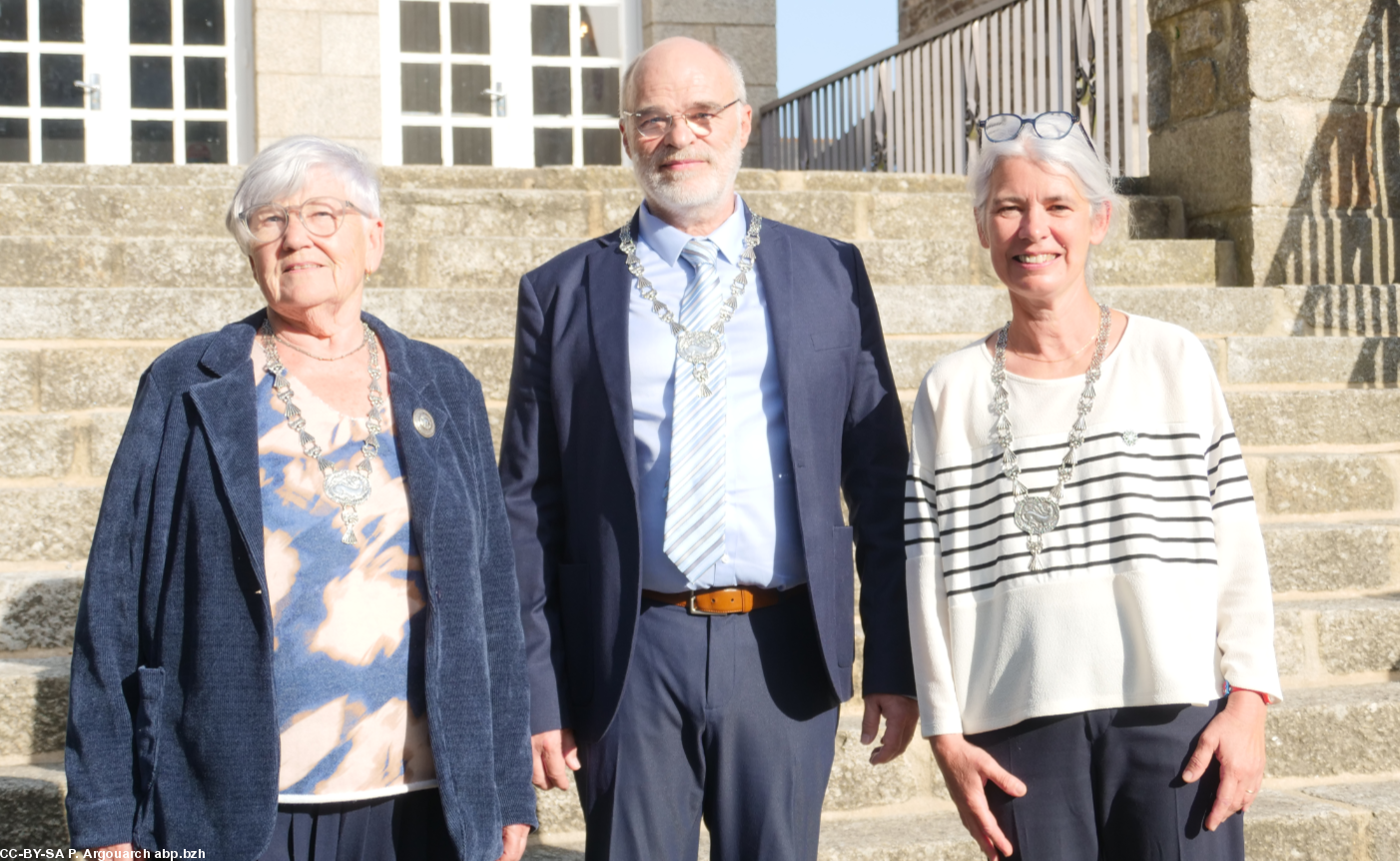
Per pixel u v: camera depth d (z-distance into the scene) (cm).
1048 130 198
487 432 204
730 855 206
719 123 216
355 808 180
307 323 189
